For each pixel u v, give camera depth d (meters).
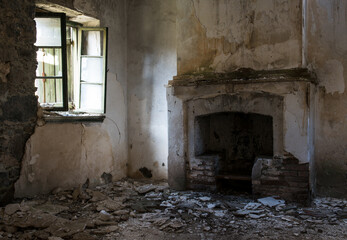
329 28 4.22
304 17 4.00
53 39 4.08
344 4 4.15
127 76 5.39
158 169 5.24
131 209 3.75
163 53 5.14
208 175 4.45
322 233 3.06
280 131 3.98
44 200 3.88
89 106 4.71
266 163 4.06
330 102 4.26
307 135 3.83
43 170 4.07
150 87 5.24
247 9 4.12
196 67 4.46
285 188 3.98
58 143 4.23
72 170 4.40
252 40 4.11
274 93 3.93
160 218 3.43
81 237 2.93
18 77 3.73
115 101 5.12
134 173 5.38
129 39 5.36
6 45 3.59
